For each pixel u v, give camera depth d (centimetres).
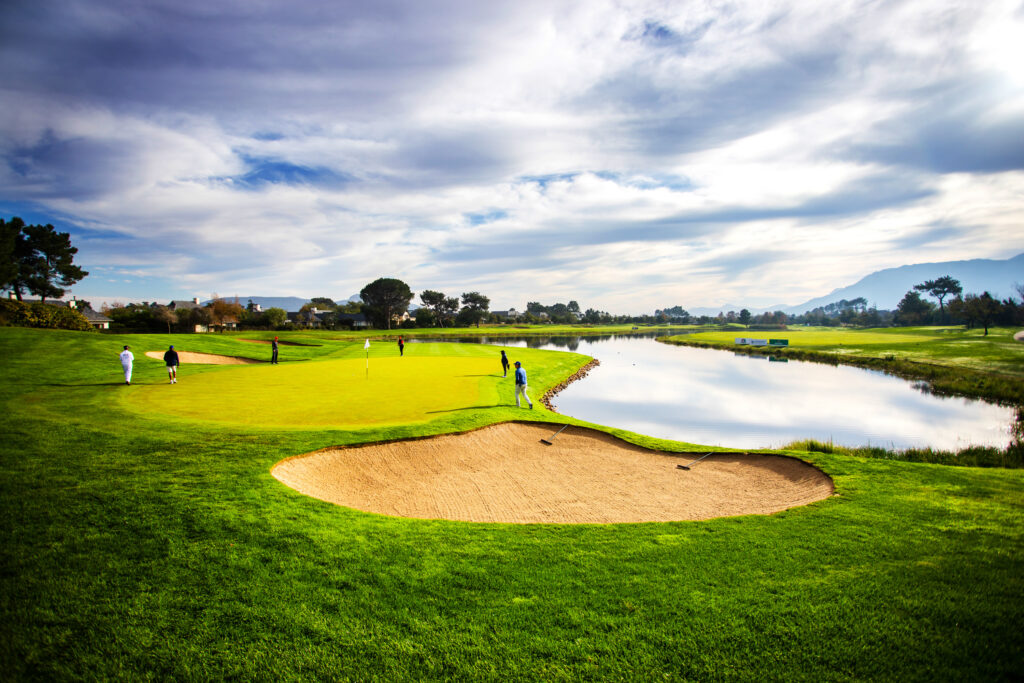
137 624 579
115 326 8106
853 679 507
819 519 932
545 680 513
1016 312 10069
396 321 15688
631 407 3077
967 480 1196
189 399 2005
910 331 11894
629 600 650
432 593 662
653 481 1320
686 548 809
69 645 542
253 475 1063
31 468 1031
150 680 502
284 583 673
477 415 1802
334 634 577
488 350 5847
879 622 597
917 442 2250
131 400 1922
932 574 709
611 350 8106
